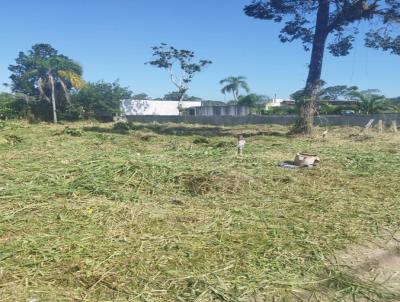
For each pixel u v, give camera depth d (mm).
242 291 3705
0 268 3912
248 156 10594
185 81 46000
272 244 4734
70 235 4770
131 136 18781
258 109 44031
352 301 3646
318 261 4367
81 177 7184
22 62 51500
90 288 3627
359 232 5270
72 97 43844
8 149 11820
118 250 4387
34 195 6238
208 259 4281
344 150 12781
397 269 4285
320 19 21422
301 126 21406
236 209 5984
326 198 6766
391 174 8812
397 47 22938
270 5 23062
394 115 25828
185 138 18406
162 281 3801
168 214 5641
